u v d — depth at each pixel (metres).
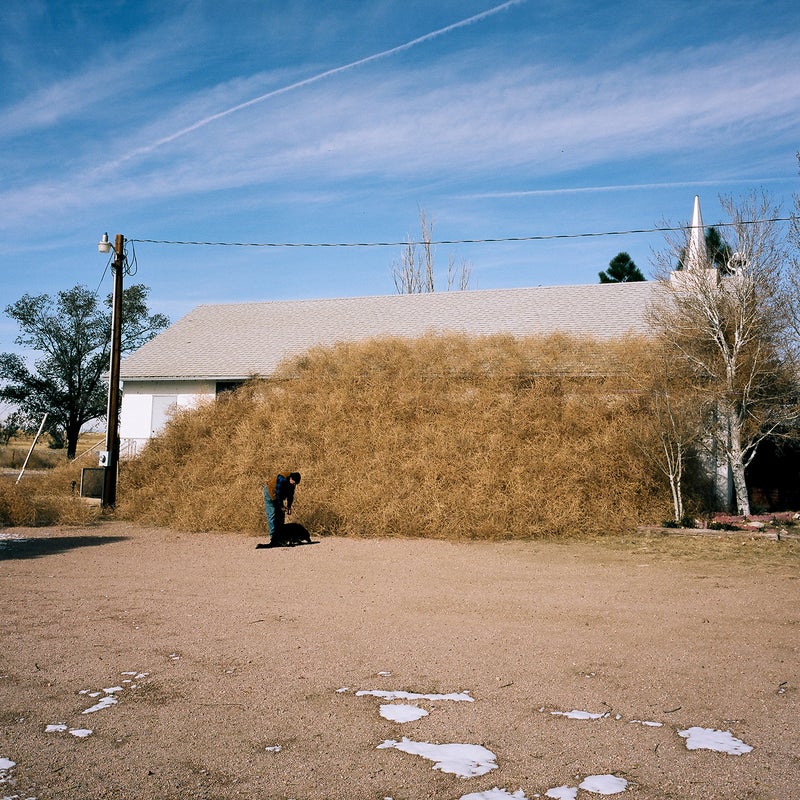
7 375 40.84
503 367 19.53
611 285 25.47
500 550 13.12
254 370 23.70
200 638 7.02
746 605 8.28
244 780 4.09
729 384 16.08
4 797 3.88
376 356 21.48
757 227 16.66
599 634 7.08
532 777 4.09
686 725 4.82
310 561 11.86
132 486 19.94
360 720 4.95
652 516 15.75
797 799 3.81
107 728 4.83
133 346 43.16
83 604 8.52
